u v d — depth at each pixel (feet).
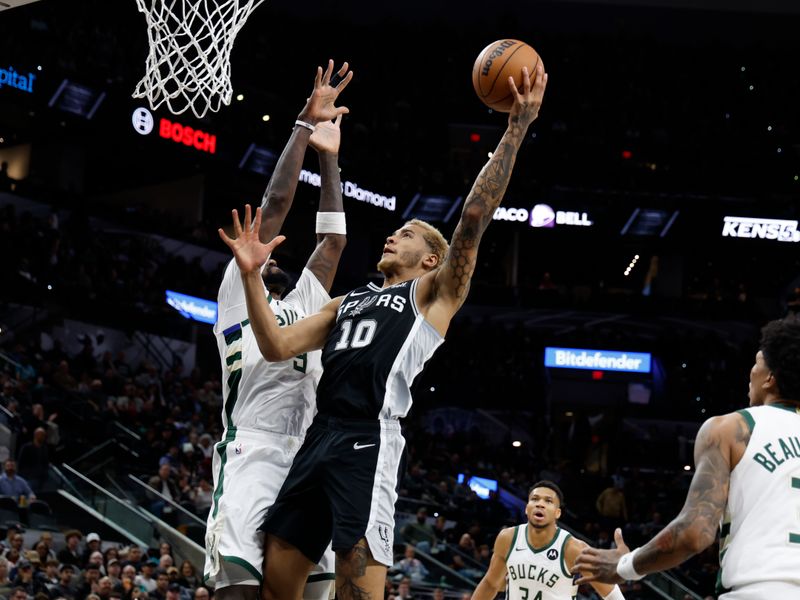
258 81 76.54
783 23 86.94
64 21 65.00
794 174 80.33
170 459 45.52
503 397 74.18
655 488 66.08
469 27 87.40
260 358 11.78
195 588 36.42
